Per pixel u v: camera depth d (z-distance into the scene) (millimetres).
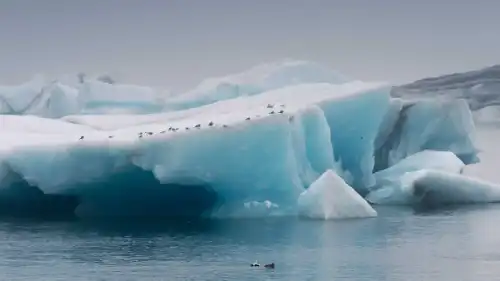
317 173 154750
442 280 99688
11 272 106125
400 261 110062
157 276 102625
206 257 113875
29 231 139375
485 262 109250
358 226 139250
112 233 135750
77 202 163750
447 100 191750
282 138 140125
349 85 175125
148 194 152000
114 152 140875
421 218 149875
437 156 179625
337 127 164000
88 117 193750
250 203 145125
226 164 139500
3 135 163375
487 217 151250
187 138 138625
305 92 173625
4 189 155375
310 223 141125
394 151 189625
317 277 101125
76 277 103000
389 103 171000
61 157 144250
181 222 146750
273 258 112438
